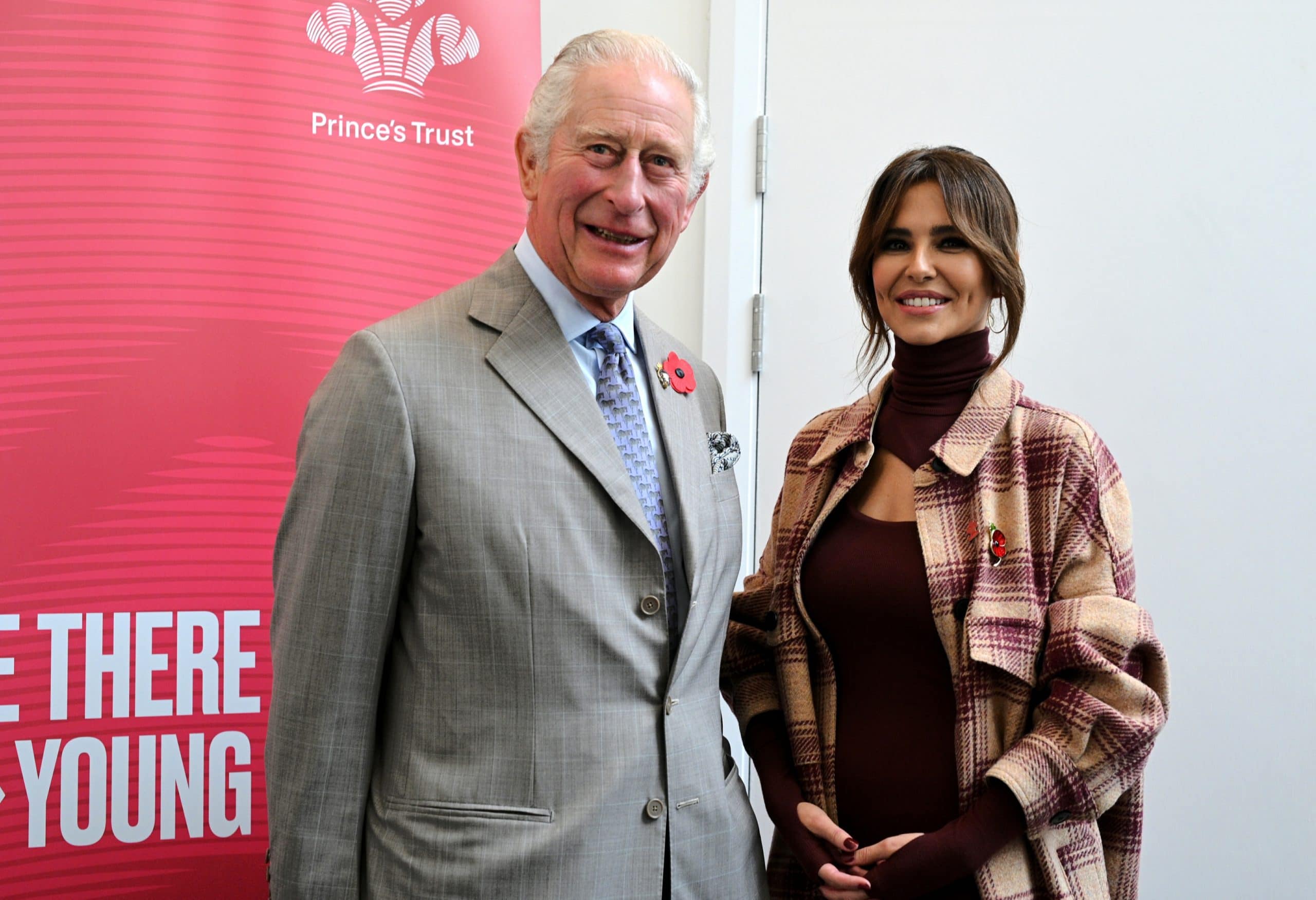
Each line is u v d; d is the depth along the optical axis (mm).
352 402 1246
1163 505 2127
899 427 1569
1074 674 1373
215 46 1786
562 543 1262
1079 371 2191
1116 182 2178
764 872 1476
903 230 1515
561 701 1243
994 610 1396
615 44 1331
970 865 1305
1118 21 2184
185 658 1760
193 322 1770
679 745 1306
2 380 1698
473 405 1272
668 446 1425
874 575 1484
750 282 2426
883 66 2346
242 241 1793
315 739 1232
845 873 1389
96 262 1734
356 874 1257
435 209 1902
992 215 1479
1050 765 1313
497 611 1236
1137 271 2160
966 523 1463
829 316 2383
